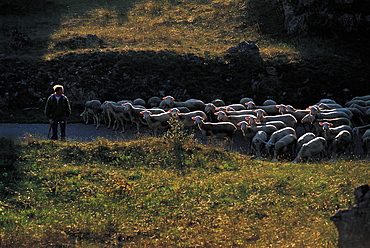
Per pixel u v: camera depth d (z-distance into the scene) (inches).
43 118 963.3
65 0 1892.2
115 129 884.0
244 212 435.2
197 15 1672.0
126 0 1908.2
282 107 880.3
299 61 1151.6
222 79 1103.6
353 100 995.9
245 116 828.6
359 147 784.3
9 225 394.3
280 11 1590.8
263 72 1112.8
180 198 477.4
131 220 419.2
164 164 591.8
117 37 1430.9
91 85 1055.0
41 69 1093.1
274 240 354.9
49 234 375.6
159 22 1624.0
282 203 455.2
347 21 1376.7
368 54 1280.8
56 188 487.8
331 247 318.0
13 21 1609.3
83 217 419.8
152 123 813.2
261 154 712.4
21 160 564.7
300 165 606.5
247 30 1513.3
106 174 537.6
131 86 1072.2
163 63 1135.6
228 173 567.2
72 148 612.1
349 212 246.7
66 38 1378.0
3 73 1063.6
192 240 364.2
